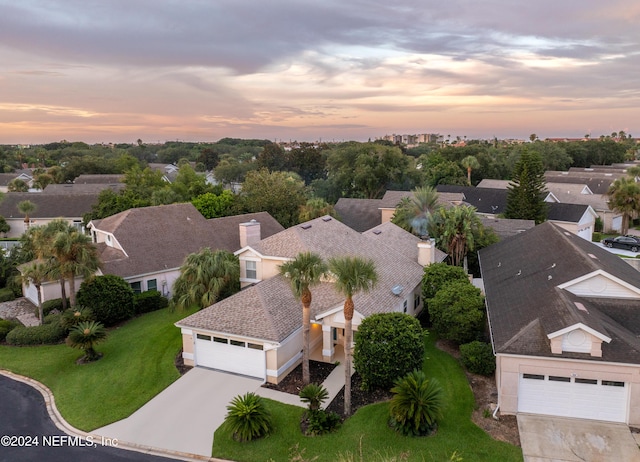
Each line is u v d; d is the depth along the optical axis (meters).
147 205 47.91
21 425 17.80
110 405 18.94
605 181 70.88
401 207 43.69
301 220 47.38
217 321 21.44
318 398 16.98
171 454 15.81
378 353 18.50
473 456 15.01
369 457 15.14
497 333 18.95
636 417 16.39
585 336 16.36
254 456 15.52
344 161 77.44
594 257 23.53
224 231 39.22
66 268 26.55
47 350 24.66
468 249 35.22
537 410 17.31
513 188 55.59
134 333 26.47
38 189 92.94
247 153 183.00
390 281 26.67
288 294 23.72
